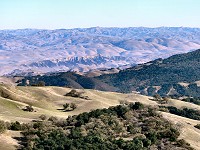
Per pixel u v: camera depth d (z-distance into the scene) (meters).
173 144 90.31
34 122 106.81
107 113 108.56
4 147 76.94
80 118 103.94
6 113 122.06
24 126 92.62
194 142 98.19
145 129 98.31
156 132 93.69
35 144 79.44
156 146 87.12
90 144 80.38
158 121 103.75
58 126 100.75
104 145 80.75
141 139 88.00
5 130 84.94
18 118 114.88
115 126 96.12
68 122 102.81
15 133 87.50
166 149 85.94
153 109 118.62
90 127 94.44
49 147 77.56
